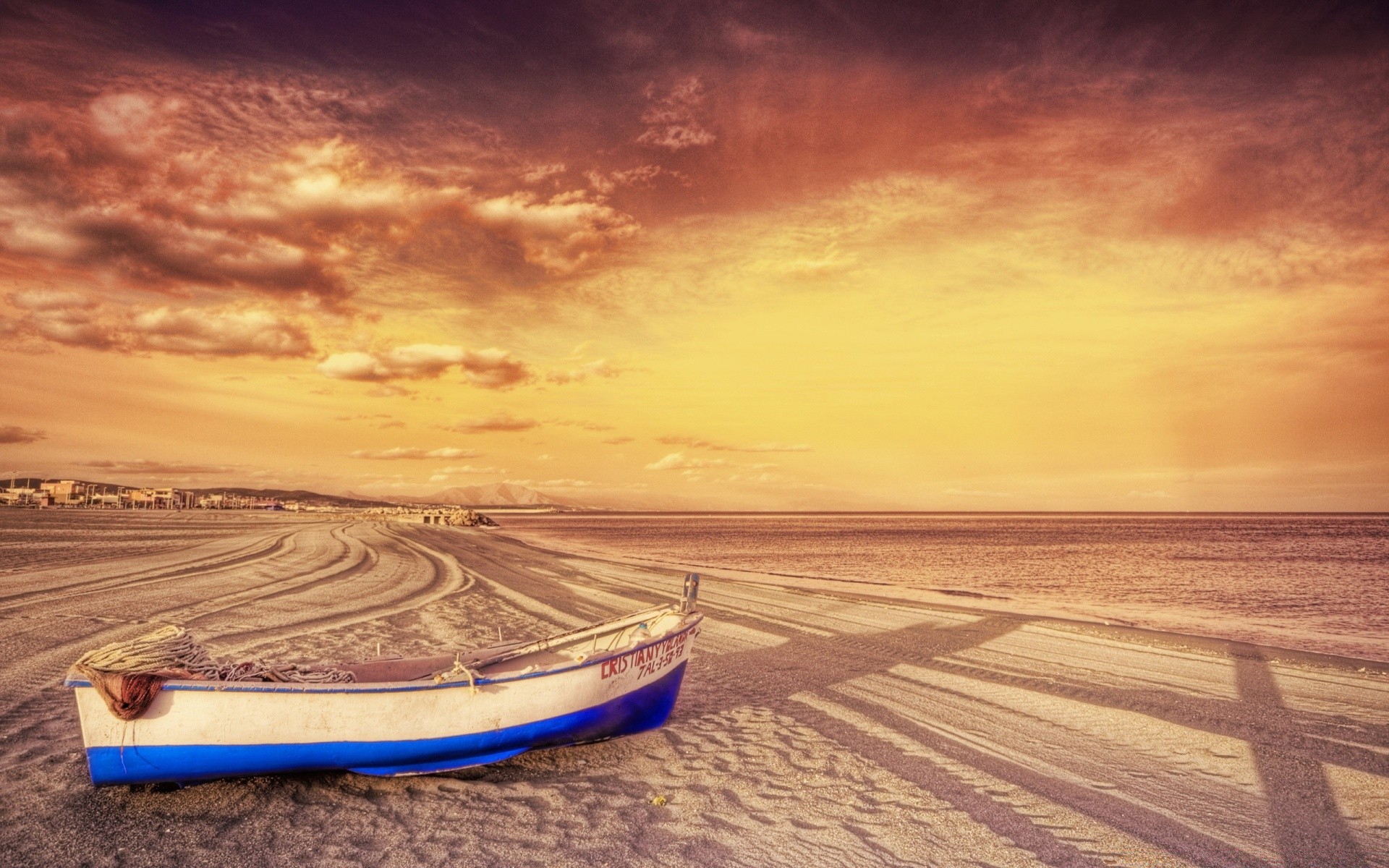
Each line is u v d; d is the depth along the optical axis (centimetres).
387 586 2061
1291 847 556
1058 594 2636
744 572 3281
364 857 468
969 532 11294
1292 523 17525
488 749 628
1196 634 1647
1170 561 4712
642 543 6975
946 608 2006
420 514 12662
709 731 802
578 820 545
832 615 1808
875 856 510
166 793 548
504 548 4588
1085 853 532
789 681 1066
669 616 836
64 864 442
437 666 722
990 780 679
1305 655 1378
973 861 510
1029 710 947
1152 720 909
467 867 460
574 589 2275
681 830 535
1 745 625
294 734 546
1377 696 1058
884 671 1162
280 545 3588
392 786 591
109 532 4028
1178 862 523
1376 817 618
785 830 546
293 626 1309
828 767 698
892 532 11325
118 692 492
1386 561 4631
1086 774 709
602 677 679
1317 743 829
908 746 771
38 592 1523
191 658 533
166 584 1788
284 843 481
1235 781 703
